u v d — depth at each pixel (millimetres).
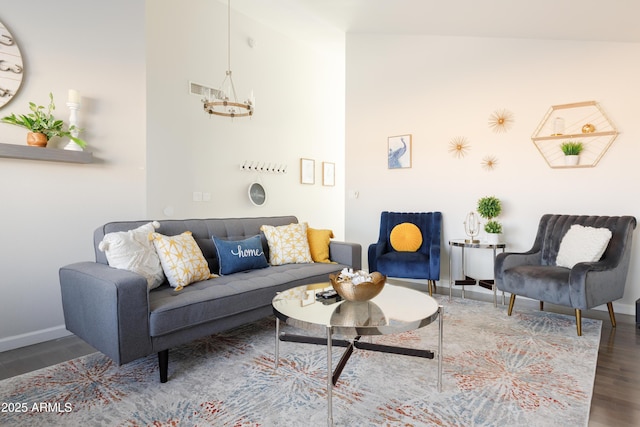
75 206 2855
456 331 2750
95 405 1772
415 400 1798
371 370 2123
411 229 4172
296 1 4297
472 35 4016
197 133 4430
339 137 6641
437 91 4309
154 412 1709
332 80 6453
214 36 4578
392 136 4629
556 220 3369
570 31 3305
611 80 3334
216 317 2248
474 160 4074
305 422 1624
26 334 2615
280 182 5535
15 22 2541
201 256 2654
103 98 3002
